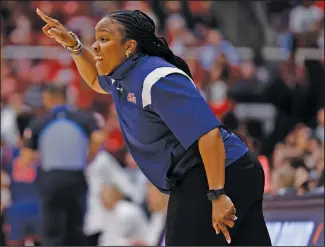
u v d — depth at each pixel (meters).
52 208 23.53
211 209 11.09
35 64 35.44
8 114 31.52
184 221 11.18
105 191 24.00
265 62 35.75
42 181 23.61
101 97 33.81
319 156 24.39
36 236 25.31
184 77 10.83
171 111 10.69
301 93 33.19
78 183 23.59
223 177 10.76
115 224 23.88
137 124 11.09
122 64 11.03
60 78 34.72
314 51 34.34
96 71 12.30
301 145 26.94
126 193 25.91
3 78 34.59
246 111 33.19
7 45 36.69
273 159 25.81
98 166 25.31
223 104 32.59
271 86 33.22
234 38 38.47
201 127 10.63
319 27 36.34
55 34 11.95
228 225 10.70
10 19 39.34
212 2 39.44
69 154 23.53
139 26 11.07
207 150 10.66
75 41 12.11
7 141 30.83
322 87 33.62
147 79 10.79
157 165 11.27
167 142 11.07
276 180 20.36
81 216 23.59
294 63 34.34
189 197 11.14
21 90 34.22
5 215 25.22
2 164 26.16
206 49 35.19
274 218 16.03
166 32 37.12
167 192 11.51
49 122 23.69
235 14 38.97
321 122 29.28
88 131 23.78
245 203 11.30
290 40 35.91
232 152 11.27
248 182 11.30
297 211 15.97
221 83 33.53
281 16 39.12
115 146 30.56
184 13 38.62
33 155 25.36
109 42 10.99
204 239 11.15
